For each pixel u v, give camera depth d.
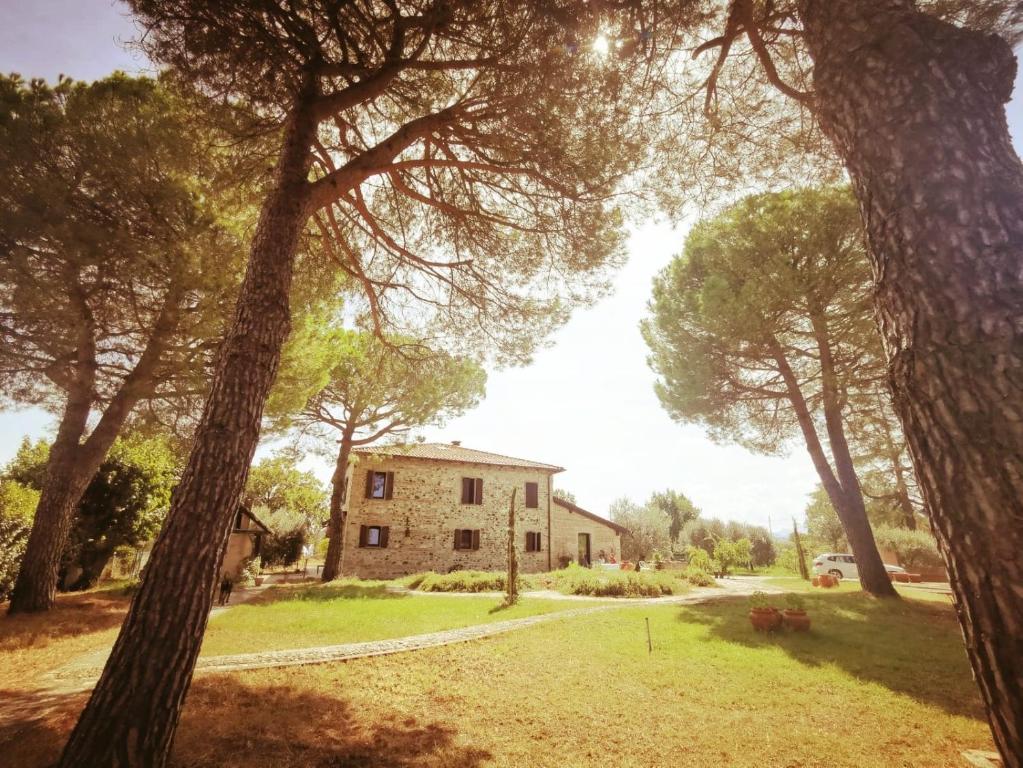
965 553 1.70
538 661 6.53
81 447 9.50
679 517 45.50
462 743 3.98
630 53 4.63
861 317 10.73
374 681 5.70
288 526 31.42
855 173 2.34
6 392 8.52
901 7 2.35
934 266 1.93
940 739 4.05
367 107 6.08
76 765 2.55
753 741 4.04
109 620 8.80
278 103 5.07
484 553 24.20
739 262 11.80
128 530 15.34
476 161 5.86
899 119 2.15
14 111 6.64
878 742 4.01
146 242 7.53
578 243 6.73
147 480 15.72
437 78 5.63
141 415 10.52
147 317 8.66
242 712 4.43
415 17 4.52
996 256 1.82
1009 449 1.64
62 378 8.60
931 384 1.86
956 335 1.83
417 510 23.47
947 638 7.56
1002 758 1.57
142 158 6.71
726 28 4.68
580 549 26.84
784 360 12.95
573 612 10.59
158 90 7.05
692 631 8.23
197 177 6.98
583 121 5.26
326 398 18.91
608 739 4.09
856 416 13.16
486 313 8.02
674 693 5.22
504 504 25.45
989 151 1.98
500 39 4.51
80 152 6.75
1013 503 1.60
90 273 7.38
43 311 7.13
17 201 6.39
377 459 22.12
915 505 20.97
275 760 3.51
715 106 5.66
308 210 4.51
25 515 11.73
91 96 6.96
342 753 3.71
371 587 16.41
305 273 7.45
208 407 3.53
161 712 2.76
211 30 4.15
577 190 6.00
